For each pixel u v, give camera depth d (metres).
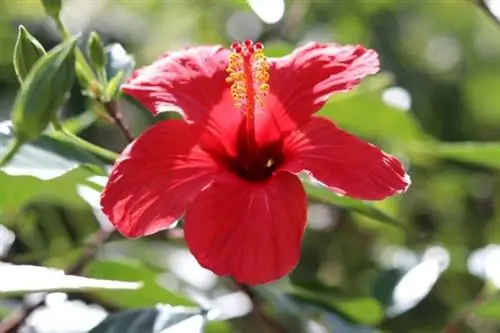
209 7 1.21
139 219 0.70
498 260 0.87
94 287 0.69
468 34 1.54
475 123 1.44
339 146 0.73
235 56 0.74
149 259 1.00
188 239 0.70
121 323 0.74
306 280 0.88
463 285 1.12
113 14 1.24
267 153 0.75
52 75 0.70
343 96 0.89
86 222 1.02
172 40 1.23
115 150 1.03
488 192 1.22
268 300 0.85
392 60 1.40
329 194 0.78
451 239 1.20
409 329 1.09
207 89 0.75
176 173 0.72
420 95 1.39
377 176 0.71
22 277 0.69
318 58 0.76
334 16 1.32
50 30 1.14
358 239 1.13
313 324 0.88
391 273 0.88
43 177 0.75
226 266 0.69
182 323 0.73
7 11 1.16
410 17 1.47
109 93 0.77
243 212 0.70
